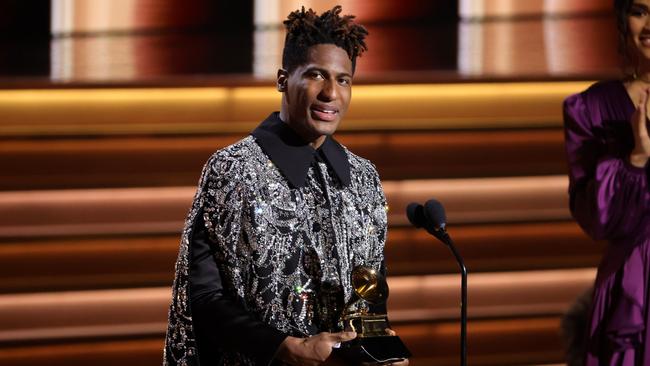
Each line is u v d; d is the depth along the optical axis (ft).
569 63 56.18
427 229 27.99
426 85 55.72
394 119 55.83
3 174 52.26
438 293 54.39
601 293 36.91
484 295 54.70
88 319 51.13
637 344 36.32
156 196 53.11
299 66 26.81
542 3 62.54
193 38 58.75
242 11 59.88
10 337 49.83
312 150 27.40
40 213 52.01
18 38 57.93
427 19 61.57
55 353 50.31
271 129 27.43
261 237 26.50
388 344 26.35
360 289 26.45
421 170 55.01
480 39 59.88
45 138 52.80
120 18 59.06
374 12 60.75
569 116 37.65
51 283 50.75
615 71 55.47
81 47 57.26
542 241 55.36
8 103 53.01
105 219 52.31
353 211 27.55
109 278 51.24
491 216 55.01
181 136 53.83
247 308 26.73
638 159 35.96
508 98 56.85
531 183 56.24
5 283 50.47
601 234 36.78
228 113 54.60
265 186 26.76
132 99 53.93
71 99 53.42
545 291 55.16
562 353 53.88
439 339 53.78
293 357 25.59
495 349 53.72
